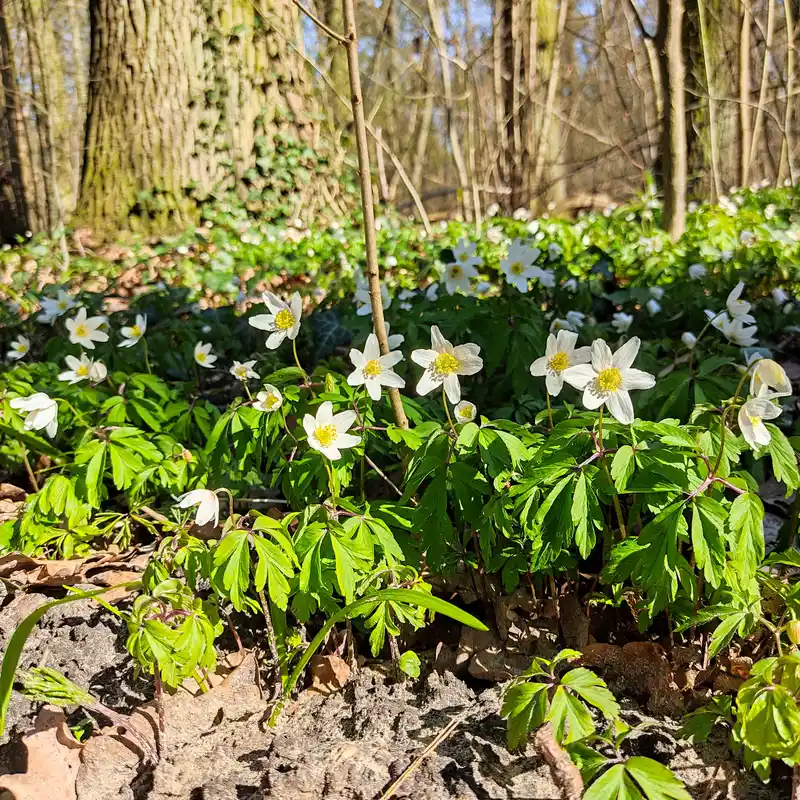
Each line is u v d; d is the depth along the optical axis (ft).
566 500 1.14
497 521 1.20
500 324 1.90
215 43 6.27
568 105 9.53
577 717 1.03
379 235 5.69
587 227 5.39
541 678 1.26
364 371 1.32
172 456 1.61
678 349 1.90
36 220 9.02
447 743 1.17
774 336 2.77
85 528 1.58
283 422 1.40
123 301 3.75
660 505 1.14
